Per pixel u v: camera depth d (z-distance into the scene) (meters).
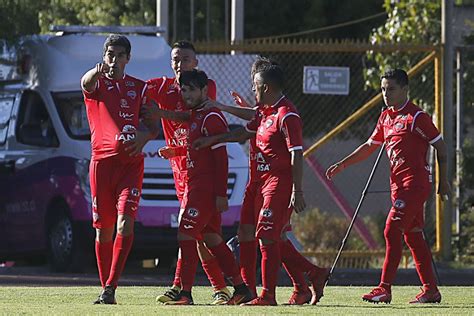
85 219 55.28
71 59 58.81
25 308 33.00
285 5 94.44
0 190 61.41
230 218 55.97
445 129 65.00
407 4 70.94
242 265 37.25
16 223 60.47
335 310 33.34
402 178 39.62
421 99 68.44
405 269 62.00
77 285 49.22
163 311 32.00
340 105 78.44
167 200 55.47
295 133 35.41
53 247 57.56
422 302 39.84
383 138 40.94
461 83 65.88
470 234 65.88
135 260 63.59
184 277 36.72
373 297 38.94
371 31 93.44
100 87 37.19
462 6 73.38
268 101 35.91
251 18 94.25
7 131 61.66
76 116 57.53
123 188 36.97
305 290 38.19
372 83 70.94
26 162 59.31
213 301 38.41
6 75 62.69
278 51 64.19
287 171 35.81
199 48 64.00
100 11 88.25
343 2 94.62
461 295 43.38
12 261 65.06
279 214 35.81
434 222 66.94
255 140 36.44
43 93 59.19
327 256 64.31
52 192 57.25
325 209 74.94
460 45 67.50
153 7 88.38
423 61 65.06
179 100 38.62
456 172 65.88
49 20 87.00
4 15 62.12
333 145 79.12
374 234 71.25
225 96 65.69
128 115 37.16
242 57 65.81
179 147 38.22
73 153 56.31
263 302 36.03
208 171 36.59
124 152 36.84
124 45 37.41
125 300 38.00
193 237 36.59
